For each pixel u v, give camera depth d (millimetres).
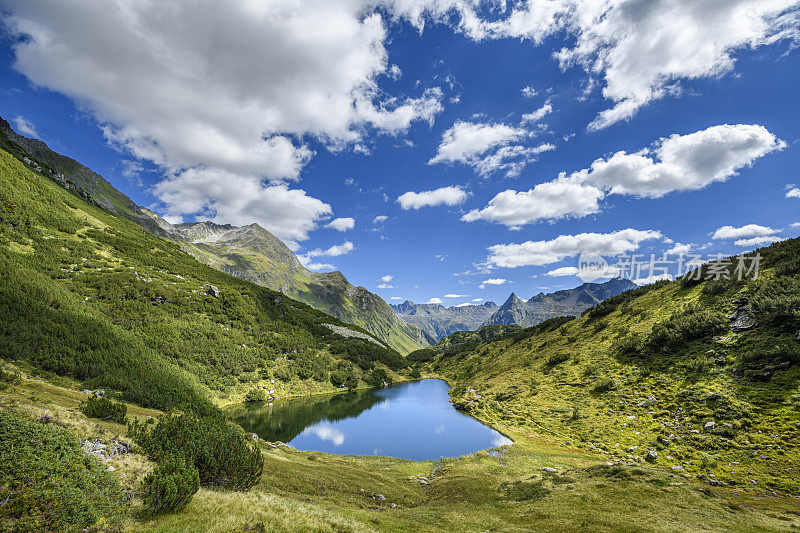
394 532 19719
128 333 80375
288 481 29609
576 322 123188
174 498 13062
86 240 131000
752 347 51844
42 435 13047
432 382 160125
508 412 75875
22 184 137500
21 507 9617
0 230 99938
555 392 76688
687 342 64938
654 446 43750
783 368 44688
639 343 75625
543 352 110250
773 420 38625
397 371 177000
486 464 45812
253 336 133125
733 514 19453
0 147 168625
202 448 19219
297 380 125438
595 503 22531
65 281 96875
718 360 54156
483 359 153750
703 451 38938
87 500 11195
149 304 108250
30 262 95375
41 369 40094
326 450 61188
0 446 11305
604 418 57031
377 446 63625
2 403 16938
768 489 29484
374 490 33562
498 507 26797
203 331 112438
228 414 84062
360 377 149500
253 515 14398
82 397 32688
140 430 20344
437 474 44000
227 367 105375
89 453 15102
